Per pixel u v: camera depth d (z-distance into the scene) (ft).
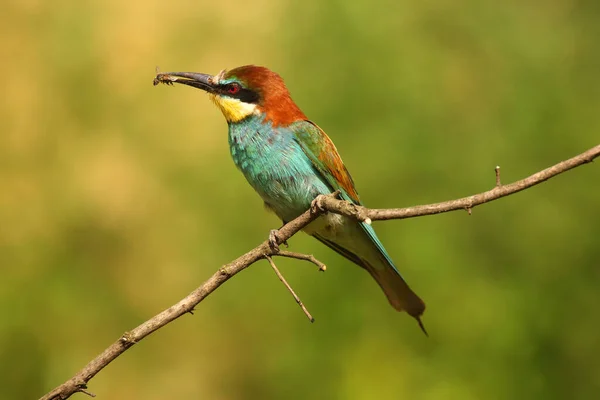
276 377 36.47
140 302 41.37
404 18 43.09
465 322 34.45
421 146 38.73
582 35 45.78
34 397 37.14
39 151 44.88
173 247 42.01
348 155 38.81
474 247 37.09
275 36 46.52
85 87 46.29
